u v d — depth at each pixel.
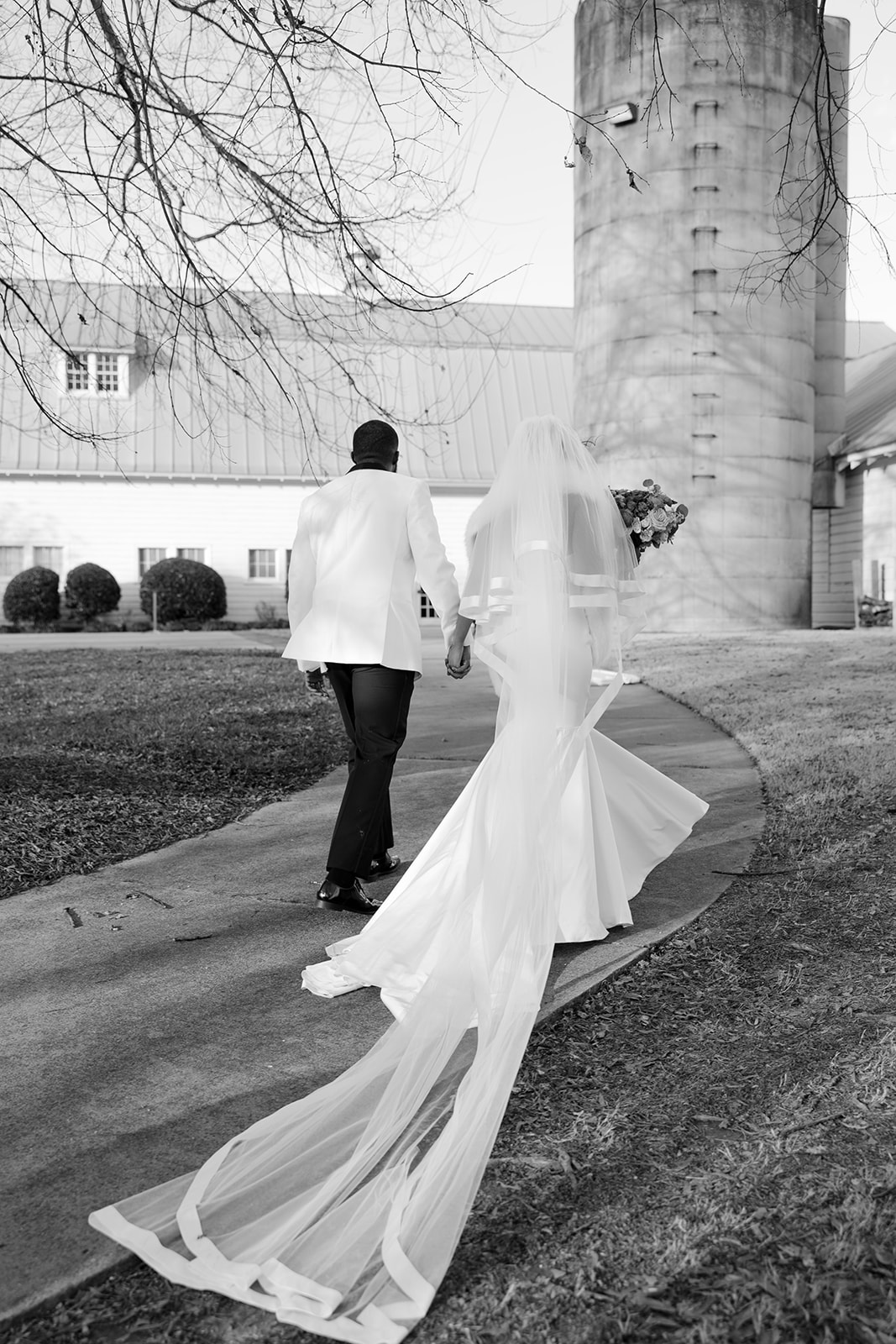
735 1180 2.47
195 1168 2.57
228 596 29.73
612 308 20.27
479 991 3.00
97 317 6.00
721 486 19.95
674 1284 2.13
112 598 28.14
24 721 9.36
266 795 6.66
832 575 24.83
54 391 26.88
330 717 9.81
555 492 3.65
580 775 3.99
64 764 7.27
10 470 28.09
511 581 3.60
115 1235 2.26
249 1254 2.23
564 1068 3.08
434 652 16.75
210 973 3.80
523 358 32.47
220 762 7.59
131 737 8.48
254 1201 2.43
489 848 3.28
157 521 29.30
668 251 19.61
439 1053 2.88
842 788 6.29
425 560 4.41
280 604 29.92
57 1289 2.13
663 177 19.42
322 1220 2.37
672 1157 2.59
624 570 3.92
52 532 28.86
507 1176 2.53
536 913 3.18
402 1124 2.65
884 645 15.30
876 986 3.57
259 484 29.61
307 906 4.55
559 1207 2.41
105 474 28.53
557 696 3.54
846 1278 2.11
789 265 6.20
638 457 20.20
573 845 3.95
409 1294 2.10
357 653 4.34
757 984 3.63
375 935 3.69
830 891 4.56
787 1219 2.31
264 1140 2.62
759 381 19.89
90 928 4.27
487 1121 2.62
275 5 4.85
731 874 4.88
